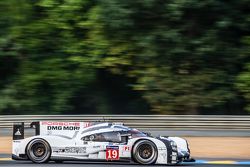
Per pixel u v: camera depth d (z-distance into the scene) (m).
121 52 80.50
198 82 79.12
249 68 78.25
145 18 78.94
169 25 79.38
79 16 83.94
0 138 62.81
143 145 40.41
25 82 83.69
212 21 80.62
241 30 81.44
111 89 88.50
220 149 54.66
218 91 79.56
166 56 79.25
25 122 66.62
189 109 78.88
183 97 78.75
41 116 66.94
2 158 46.25
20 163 41.28
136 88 79.81
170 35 77.88
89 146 40.28
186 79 79.25
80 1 83.50
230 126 66.75
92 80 84.38
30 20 85.62
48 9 84.69
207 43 79.00
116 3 77.38
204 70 79.88
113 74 88.00
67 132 41.00
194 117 66.88
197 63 79.75
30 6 85.56
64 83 83.81
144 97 80.00
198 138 62.84
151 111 85.81
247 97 77.75
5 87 85.69
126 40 80.50
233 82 80.06
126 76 86.75
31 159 40.25
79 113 87.06
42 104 83.75
